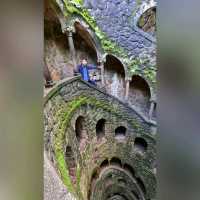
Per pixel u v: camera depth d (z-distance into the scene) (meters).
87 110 3.82
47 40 3.50
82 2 3.73
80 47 3.75
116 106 3.93
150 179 3.85
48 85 3.44
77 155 3.68
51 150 3.33
